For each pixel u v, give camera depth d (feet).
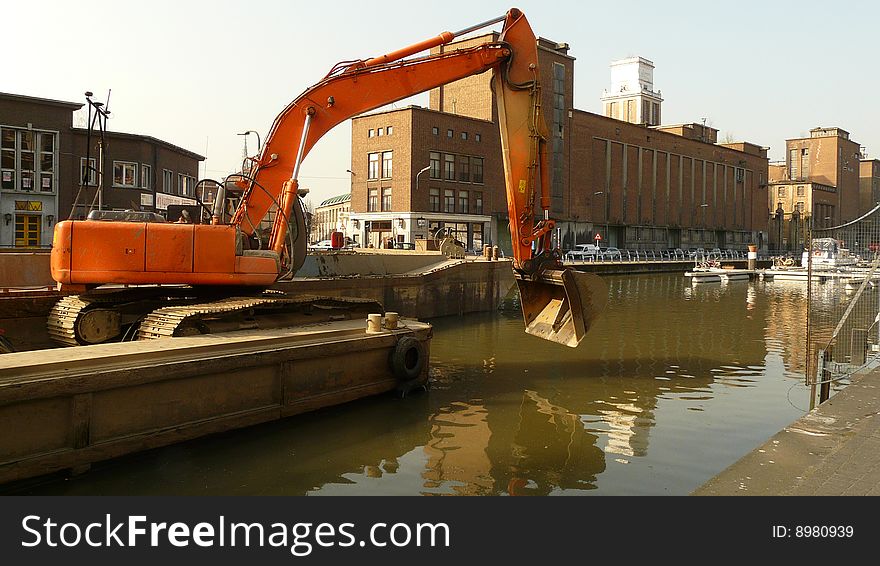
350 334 35.88
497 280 91.61
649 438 31.09
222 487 24.30
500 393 39.86
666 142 253.03
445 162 178.50
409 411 35.14
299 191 43.19
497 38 45.68
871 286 38.45
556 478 25.58
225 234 35.27
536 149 41.75
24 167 118.73
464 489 24.43
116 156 128.47
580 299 38.73
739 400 38.55
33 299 42.50
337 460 27.45
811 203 343.05
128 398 25.57
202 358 27.84
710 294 118.52
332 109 40.86
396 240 172.55
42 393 22.76
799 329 70.59
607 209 227.61
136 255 33.73
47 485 23.75
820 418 24.38
